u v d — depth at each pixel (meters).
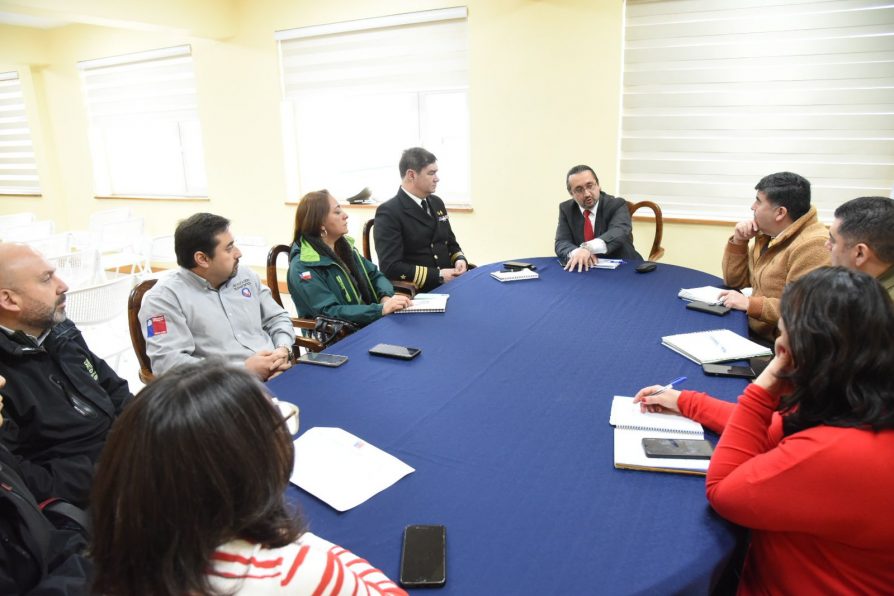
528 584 0.80
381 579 0.73
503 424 1.27
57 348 1.51
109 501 0.55
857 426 0.81
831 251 1.69
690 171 3.71
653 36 3.59
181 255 1.96
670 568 0.82
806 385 0.85
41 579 1.02
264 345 2.13
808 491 0.81
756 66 3.41
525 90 4.00
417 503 0.99
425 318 2.08
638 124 3.77
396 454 1.15
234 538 0.58
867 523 0.79
